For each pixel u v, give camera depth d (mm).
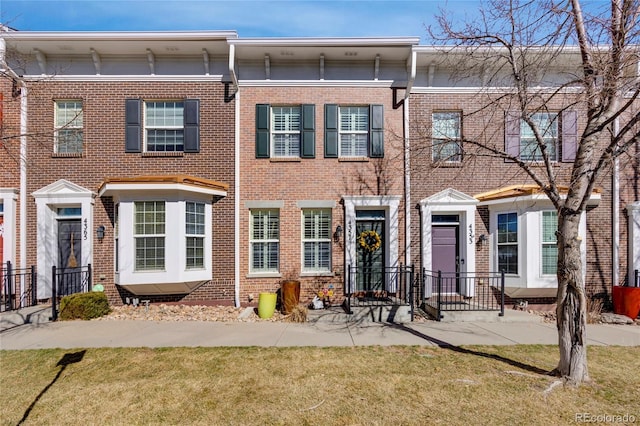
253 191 9664
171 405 4137
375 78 9891
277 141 9969
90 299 8266
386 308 8406
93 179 9477
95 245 9305
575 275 4777
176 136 9820
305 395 4363
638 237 9383
